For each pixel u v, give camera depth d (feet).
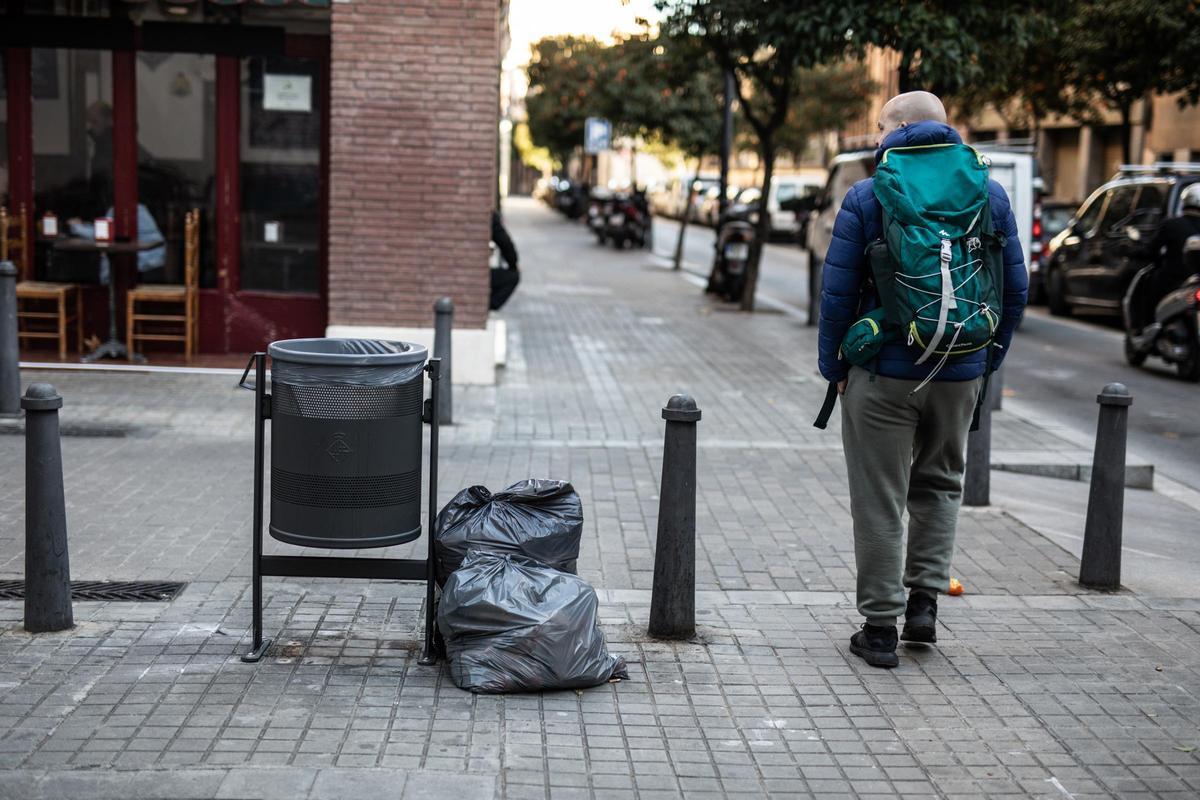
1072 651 17.37
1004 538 23.21
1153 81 71.97
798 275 92.43
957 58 43.55
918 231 15.33
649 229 113.60
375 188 37.78
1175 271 46.16
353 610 18.26
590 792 12.91
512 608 15.38
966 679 16.29
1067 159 117.19
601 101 98.37
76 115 39.45
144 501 24.21
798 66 49.88
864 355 15.87
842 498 26.04
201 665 15.97
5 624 17.25
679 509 17.26
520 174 342.44
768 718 14.93
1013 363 48.88
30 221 39.78
